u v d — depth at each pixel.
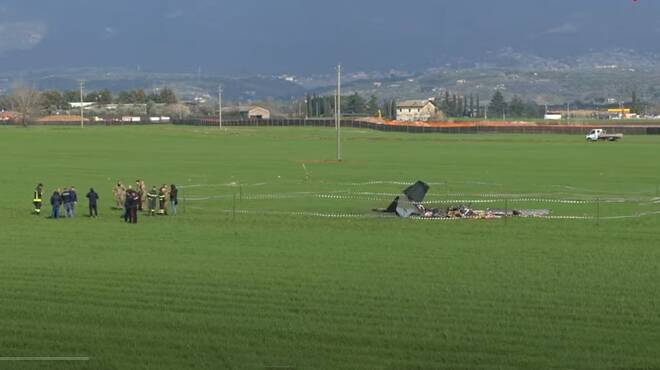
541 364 41.16
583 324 47.12
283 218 87.44
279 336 45.19
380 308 50.31
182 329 46.28
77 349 43.22
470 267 61.94
